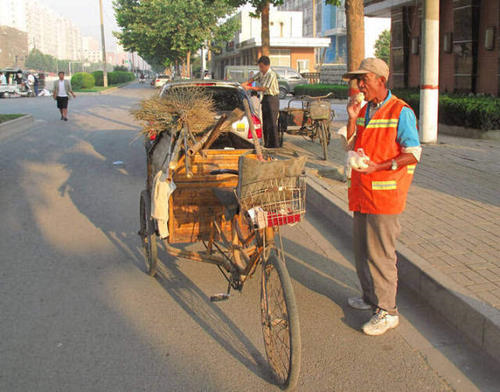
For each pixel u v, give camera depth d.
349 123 4.05
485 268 4.47
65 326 4.07
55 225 6.63
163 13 48.72
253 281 4.90
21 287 4.79
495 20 14.81
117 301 4.51
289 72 34.53
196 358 3.63
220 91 8.27
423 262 4.60
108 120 19.61
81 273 5.13
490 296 3.92
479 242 5.13
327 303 4.43
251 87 9.57
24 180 9.18
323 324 4.07
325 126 10.35
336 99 27.83
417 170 8.58
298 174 3.47
